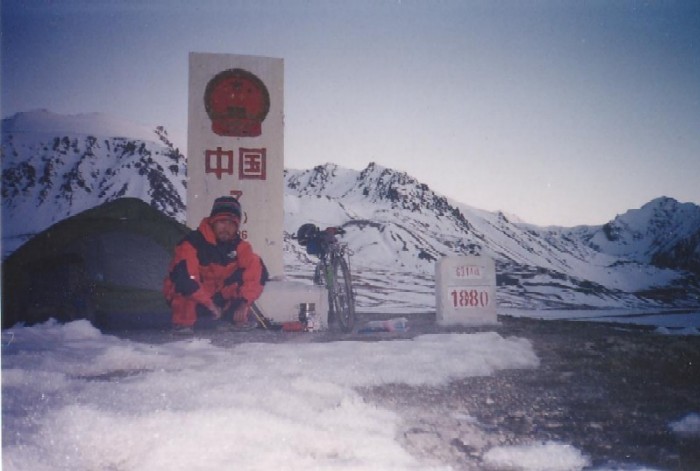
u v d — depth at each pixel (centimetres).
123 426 297
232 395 358
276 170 878
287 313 751
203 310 718
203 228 734
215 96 870
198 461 275
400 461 288
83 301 716
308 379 414
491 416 366
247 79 877
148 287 774
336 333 706
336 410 351
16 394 356
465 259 800
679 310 1891
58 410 318
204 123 866
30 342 564
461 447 313
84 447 279
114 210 777
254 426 306
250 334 691
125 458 276
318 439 303
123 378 415
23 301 697
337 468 276
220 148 869
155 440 289
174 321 705
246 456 281
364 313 1042
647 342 645
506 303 1958
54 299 700
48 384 383
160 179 10406
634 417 373
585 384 455
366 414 351
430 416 361
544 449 309
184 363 476
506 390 429
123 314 748
